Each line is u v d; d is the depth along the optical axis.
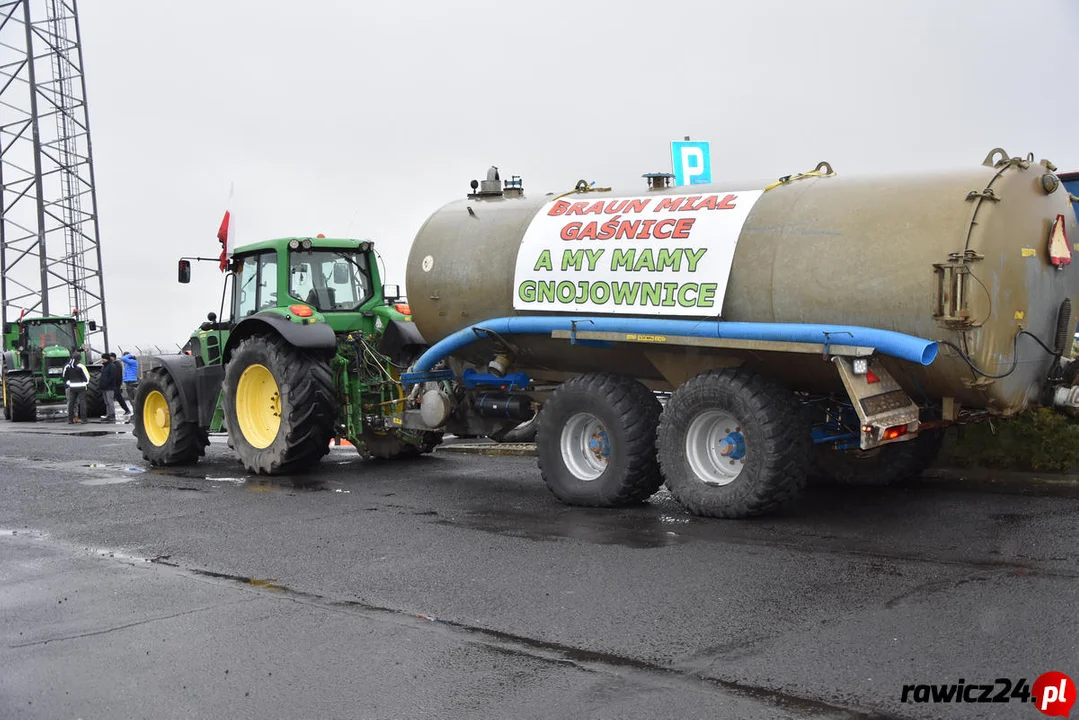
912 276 7.00
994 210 6.95
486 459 12.19
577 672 4.55
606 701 4.20
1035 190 7.30
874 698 4.10
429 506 8.84
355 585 6.21
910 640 4.71
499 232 9.31
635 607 5.47
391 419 10.80
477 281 9.32
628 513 8.16
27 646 5.28
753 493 7.46
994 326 6.96
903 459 8.62
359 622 5.45
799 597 5.49
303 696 4.44
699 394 7.76
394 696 4.38
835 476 9.03
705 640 4.88
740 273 7.75
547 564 6.48
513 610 5.54
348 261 11.80
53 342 25.14
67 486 10.92
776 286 7.56
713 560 6.38
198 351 12.59
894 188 7.35
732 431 7.75
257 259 11.67
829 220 7.46
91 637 5.39
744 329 7.52
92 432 18.89
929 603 5.24
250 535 7.84
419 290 9.79
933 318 6.92
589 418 8.62
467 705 4.24
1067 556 6.05
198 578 6.55
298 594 6.06
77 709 4.42
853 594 5.48
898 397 7.34
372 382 11.31
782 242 7.60
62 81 36.09
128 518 8.79
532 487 9.84
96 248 36.88
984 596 5.31
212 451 14.12
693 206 8.16
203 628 5.46
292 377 10.70
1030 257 7.20
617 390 8.38
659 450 8.00
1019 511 7.40
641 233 8.29
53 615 5.83
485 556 6.79
